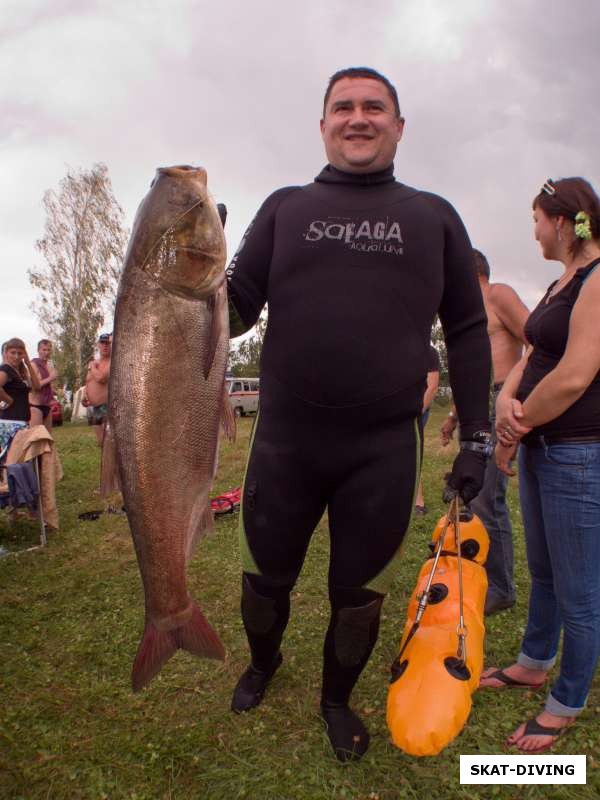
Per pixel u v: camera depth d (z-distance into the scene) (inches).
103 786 99.7
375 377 95.7
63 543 231.8
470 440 103.9
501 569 150.9
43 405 379.2
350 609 101.8
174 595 83.8
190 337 79.4
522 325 149.5
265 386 103.0
